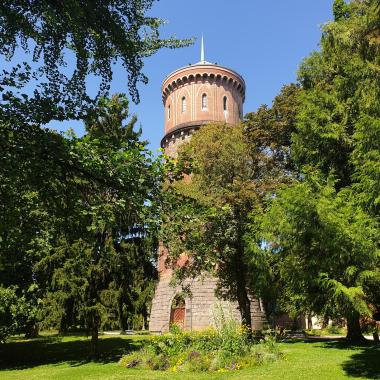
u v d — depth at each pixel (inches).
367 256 431.2
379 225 458.9
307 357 606.2
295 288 510.0
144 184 223.9
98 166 213.8
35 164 212.1
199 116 1642.5
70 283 756.6
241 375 499.8
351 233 421.7
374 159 425.7
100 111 237.6
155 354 641.0
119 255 778.8
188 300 1279.5
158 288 1413.6
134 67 259.0
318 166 843.4
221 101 1685.5
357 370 472.4
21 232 257.0
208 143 927.0
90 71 253.9
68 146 210.1
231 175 935.0
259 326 1268.5
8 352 930.1
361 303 422.0
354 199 536.1
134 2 258.1
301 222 438.3
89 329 853.8
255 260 785.6
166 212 228.1
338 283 421.7
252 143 987.3
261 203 877.2
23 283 826.2
